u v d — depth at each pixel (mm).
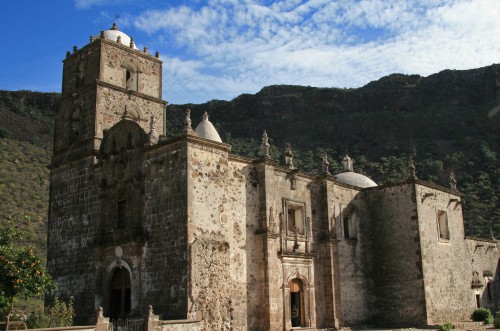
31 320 25703
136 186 28875
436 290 36406
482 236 60656
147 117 36406
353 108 118938
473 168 81750
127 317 27109
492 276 46406
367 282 37375
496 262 48062
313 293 33094
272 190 31797
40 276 23875
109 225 30234
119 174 30516
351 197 37969
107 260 29812
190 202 26672
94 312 29688
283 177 32969
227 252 28172
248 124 114875
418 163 85750
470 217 66125
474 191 73750
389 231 37500
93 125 33312
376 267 37625
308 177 34875
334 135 104562
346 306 35125
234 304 28281
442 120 98375
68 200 33844
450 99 108812
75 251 32375
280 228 31828
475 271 43781
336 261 34500
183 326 24109
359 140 101000
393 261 36875
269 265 29969
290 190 33312
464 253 41188
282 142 105562
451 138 93875
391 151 93688
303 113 121812
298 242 32969
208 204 27719
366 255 37875
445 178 78875
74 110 35438
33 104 119250
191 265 25812
